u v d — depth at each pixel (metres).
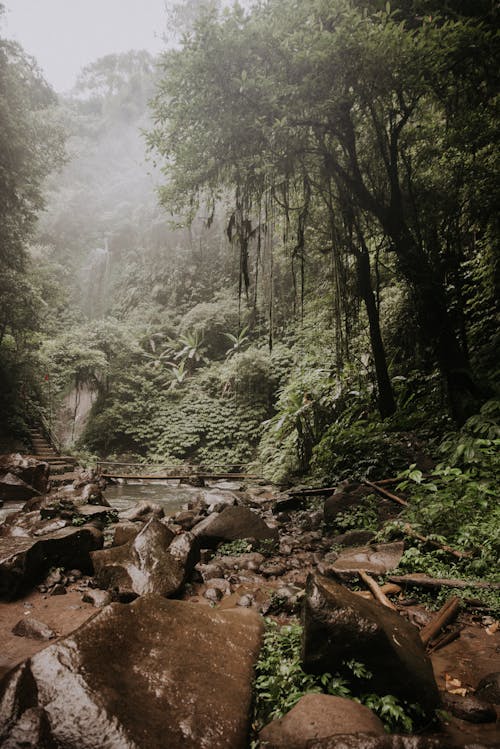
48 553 4.14
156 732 1.61
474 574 3.65
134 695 1.77
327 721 1.73
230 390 18.28
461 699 2.08
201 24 6.12
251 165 7.04
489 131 6.54
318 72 6.21
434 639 2.78
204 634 2.42
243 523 5.52
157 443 17.94
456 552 3.95
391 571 3.84
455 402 6.76
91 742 1.51
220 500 7.93
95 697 1.66
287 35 6.15
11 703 1.61
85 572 4.29
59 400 21.59
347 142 7.36
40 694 1.67
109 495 10.09
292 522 6.85
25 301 14.23
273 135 6.58
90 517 6.08
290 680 2.14
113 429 19.02
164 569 3.74
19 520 5.71
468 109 7.18
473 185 7.29
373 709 1.95
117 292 31.05
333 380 10.65
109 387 20.67
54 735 1.53
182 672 2.02
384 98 7.16
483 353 8.05
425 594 3.46
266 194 8.01
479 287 8.94
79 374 20.22
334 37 5.78
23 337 16.03
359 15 5.86
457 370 6.81
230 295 23.22
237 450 16.20
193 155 7.06
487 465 5.38
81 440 19.95
